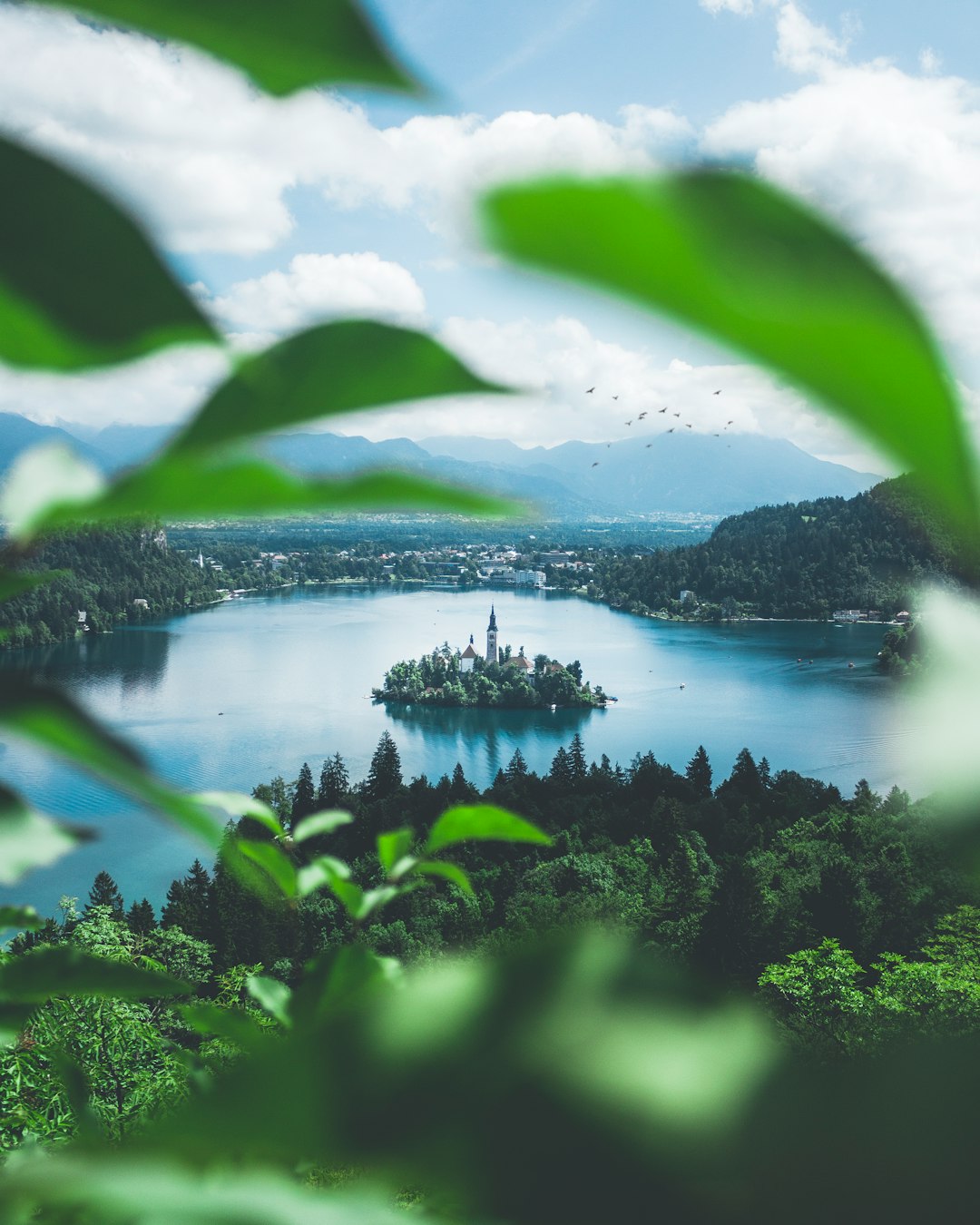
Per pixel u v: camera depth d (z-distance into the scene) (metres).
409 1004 0.40
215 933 36.78
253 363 0.35
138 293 0.33
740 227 0.23
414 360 0.35
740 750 95.06
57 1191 0.40
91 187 0.33
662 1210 0.32
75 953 0.72
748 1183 0.33
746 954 21.62
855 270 0.23
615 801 76.00
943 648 0.36
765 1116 0.33
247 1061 0.40
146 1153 0.40
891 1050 0.33
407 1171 0.36
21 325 0.33
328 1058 0.39
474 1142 0.36
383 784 74.94
